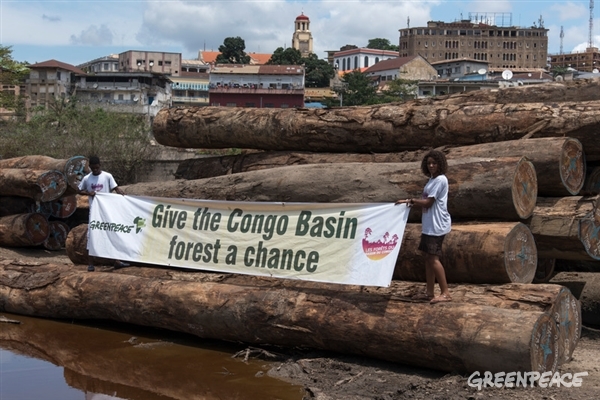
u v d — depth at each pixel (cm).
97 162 1045
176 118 1295
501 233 743
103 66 9612
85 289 970
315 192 939
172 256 945
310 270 812
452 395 637
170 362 818
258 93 6366
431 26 12531
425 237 729
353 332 739
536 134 925
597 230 852
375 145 1086
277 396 689
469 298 719
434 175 734
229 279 896
